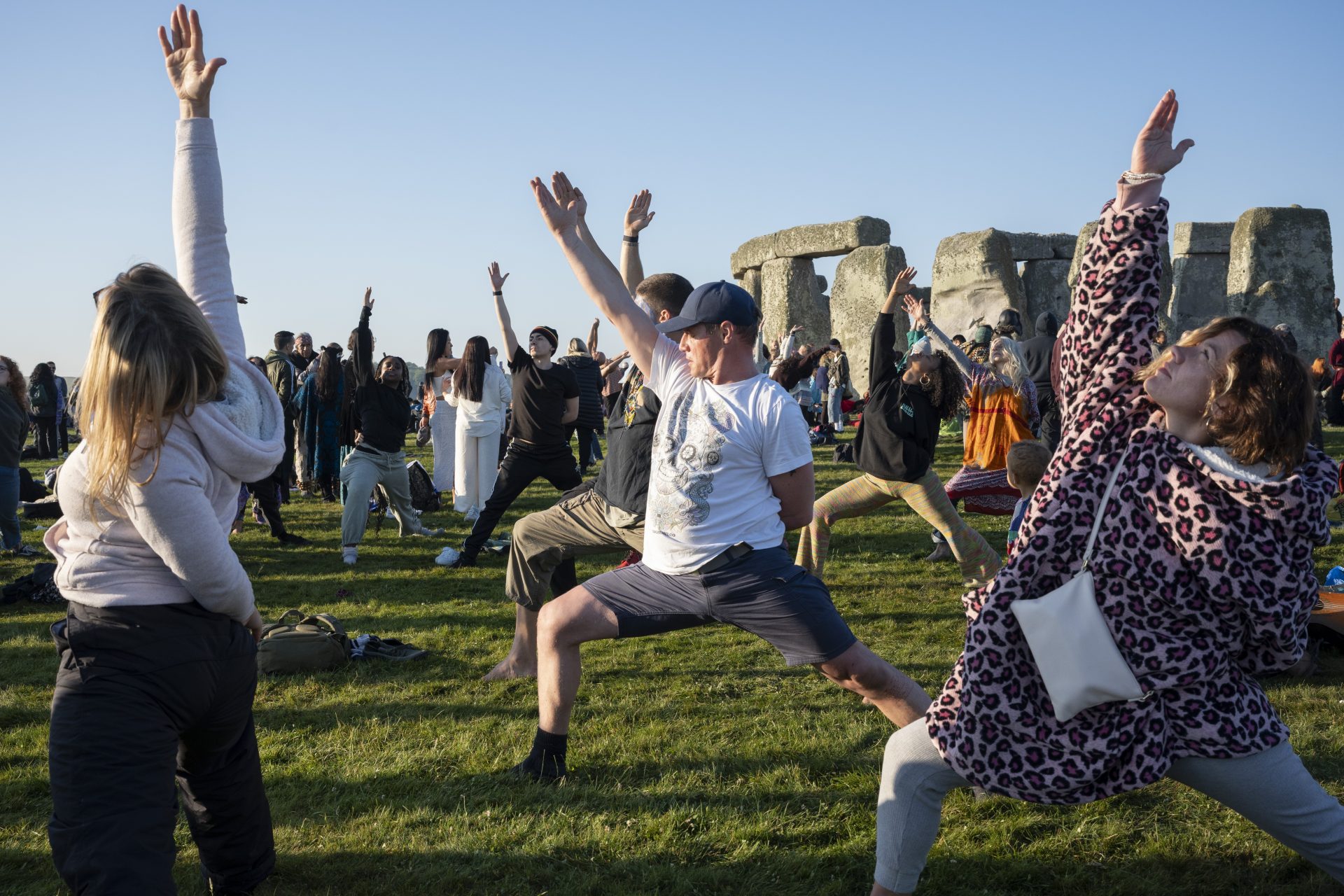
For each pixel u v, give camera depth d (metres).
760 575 3.71
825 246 26.91
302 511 12.94
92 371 2.43
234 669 2.69
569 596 4.08
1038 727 2.66
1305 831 2.62
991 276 23.81
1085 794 2.64
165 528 2.44
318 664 6.01
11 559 9.88
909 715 3.73
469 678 5.89
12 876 3.58
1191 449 2.51
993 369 8.44
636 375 4.75
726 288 3.76
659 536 3.82
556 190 4.09
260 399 2.82
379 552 10.17
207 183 2.97
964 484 8.41
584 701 5.37
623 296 3.97
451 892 3.45
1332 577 6.84
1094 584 2.60
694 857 3.66
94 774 2.40
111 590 2.51
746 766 4.46
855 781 4.24
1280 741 2.64
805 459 3.72
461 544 10.50
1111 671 2.55
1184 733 2.61
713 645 6.39
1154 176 2.72
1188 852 3.61
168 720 2.53
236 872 3.09
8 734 5.02
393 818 4.00
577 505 5.09
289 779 4.41
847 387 21.55
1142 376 2.62
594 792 4.19
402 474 10.48
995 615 2.68
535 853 3.67
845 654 3.71
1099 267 2.79
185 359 2.45
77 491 2.53
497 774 4.42
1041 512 2.67
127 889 2.32
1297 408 2.41
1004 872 3.51
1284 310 24.66
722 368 3.78
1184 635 2.56
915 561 8.93
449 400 13.92
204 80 2.96
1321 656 5.77
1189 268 27.27
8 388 10.03
